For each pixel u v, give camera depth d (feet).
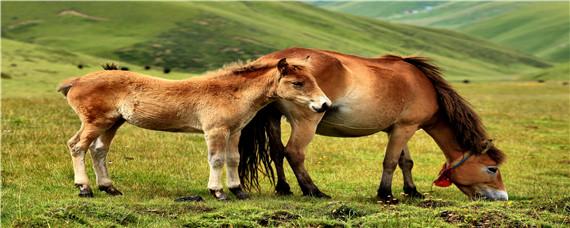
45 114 70.38
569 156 61.77
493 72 532.32
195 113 34.55
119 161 46.42
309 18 570.46
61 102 88.02
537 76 419.95
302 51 37.32
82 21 418.51
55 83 155.53
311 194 37.29
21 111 71.97
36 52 249.14
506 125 86.33
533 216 30.53
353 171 49.06
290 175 46.42
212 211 30.07
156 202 32.42
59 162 44.27
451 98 39.70
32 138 53.31
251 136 37.78
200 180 42.19
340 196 39.47
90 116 34.35
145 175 42.47
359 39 535.60
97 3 456.86
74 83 34.91
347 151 57.67
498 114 101.71
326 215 30.40
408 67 39.47
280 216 28.96
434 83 40.06
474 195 40.65
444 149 40.96
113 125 35.76
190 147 54.29
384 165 39.14
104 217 28.02
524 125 87.71
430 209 31.24
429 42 615.98
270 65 35.12
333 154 55.93
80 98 34.37
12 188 36.04
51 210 28.02
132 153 49.93
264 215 28.86
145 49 359.25
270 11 569.64
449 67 507.71
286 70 34.06
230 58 361.71
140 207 30.45
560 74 411.34
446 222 29.04
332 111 37.22
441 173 41.09
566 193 43.37
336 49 448.24
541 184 47.62
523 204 33.94
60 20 420.36
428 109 39.29
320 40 469.57
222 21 442.09
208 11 463.42
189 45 377.71
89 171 42.34
